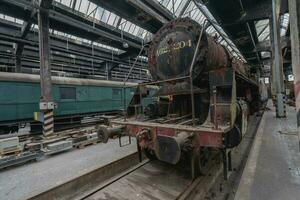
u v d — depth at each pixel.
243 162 4.81
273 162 3.78
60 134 8.41
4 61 14.58
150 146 3.67
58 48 13.39
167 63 4.58
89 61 19.17
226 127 3.08
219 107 3.40
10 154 5.71
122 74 25.56
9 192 3.78
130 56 17.64
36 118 8.41
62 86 10.91
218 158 4.83
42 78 7.83
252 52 18.95
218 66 4.44
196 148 3.12
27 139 8.27
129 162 5.20
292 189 2.76
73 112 11.45
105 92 13.64
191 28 4.25
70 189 3.76
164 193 3.54
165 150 3.04
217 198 3.37
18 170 4.85
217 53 4.42
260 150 4.54
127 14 9.36
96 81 13.12
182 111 4.52
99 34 11.50
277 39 10.12
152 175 4.25
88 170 4.28
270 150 4.55
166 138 3.01
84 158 5.47
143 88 5.26
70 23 10.06
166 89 4.50
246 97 7.60
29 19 9.73
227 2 9.91
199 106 4.29
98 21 11.90
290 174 3.23
